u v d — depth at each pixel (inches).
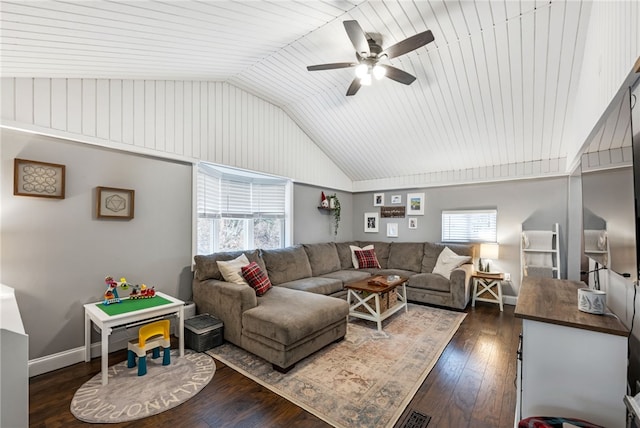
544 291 72.7
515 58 114.0
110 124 107.8
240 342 107.4
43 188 93.5
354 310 142.7
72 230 100.0
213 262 130.5
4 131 87.4
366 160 215.2
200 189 142.9
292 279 164.4
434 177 208.1
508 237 182.4
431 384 87.4
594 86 84.7
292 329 92.3
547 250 162.4
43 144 94.0
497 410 75.4
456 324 139.1
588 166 81.7
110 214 108.2
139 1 65.7
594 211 75.3
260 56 121.2
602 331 48.7
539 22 98.6
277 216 189.9
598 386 50.1
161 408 75.5
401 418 72.4
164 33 83.5
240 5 78.4
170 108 126.2
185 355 105.4
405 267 202.2
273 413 74.2
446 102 145.9
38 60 81.4
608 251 63.9
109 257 109.0
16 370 48.6
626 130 53.2
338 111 173.9
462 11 96.5
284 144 183.6
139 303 101.0
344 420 71.7
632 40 52.3
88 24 69.9
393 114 163.9
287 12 88.3
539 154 165.6
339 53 120.0
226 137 148.4
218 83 144.9
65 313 98.2
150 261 120.6
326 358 103.7
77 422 70.4
